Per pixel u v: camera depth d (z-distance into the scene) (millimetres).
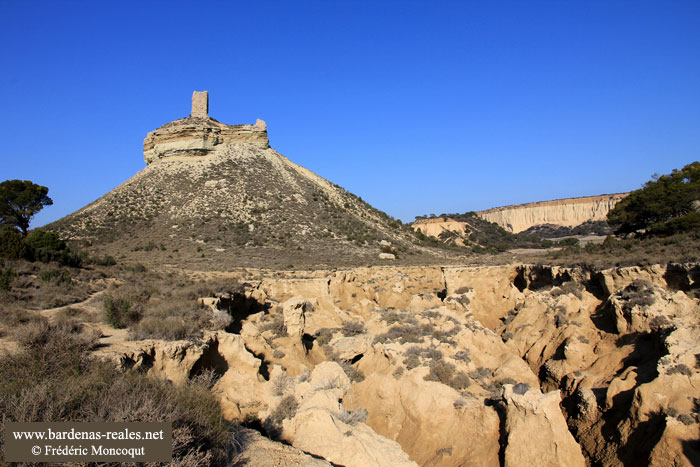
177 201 78750
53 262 29953
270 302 32188
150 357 13992
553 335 25781
